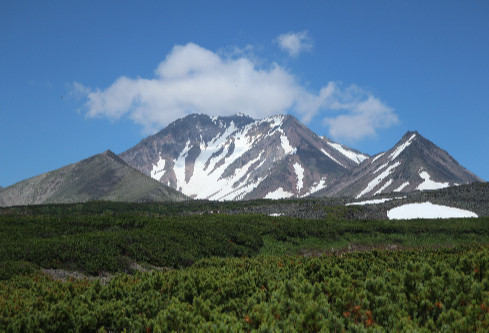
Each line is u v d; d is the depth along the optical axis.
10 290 18.39
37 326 13.45
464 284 14.46
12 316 14.32
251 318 12.45
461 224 52.22
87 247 30.39
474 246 26.73
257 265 23.27
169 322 12.67
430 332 11.70
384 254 23.81
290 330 11.55
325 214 69.81
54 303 15.95
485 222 54.19
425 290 14.23
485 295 13.84
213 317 13.29
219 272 20.61
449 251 26.09
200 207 102.00
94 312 14.56
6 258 27.16
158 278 18.05
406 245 45.19
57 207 97.62
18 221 43.72
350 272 19.19
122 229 42.56
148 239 35.09
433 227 49.81
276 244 42.22
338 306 13.92
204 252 36.06
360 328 11.68
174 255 33.19
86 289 18.03
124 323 13.88
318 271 18.95
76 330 13.87
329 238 45.22
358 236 46.84
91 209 96.19
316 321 12.07
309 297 14.35
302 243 43.41
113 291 16.94
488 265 16.91
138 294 16.42
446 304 13.63
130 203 105.00
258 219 49.25
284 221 48.88
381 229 49.06
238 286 17.05
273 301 14.03
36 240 31.94
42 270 26.59
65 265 28.03
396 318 12.94
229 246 38.78
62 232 40.09
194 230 40.78
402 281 15.48
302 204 87.25
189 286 17.00
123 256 31.06
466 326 11.69
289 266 21.45
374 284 15.23
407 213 75.50
